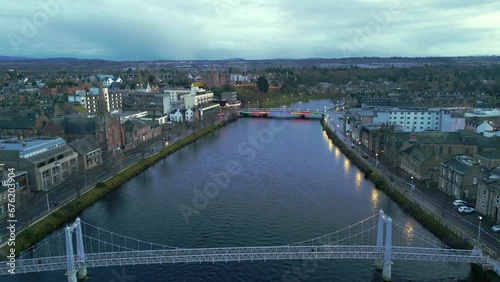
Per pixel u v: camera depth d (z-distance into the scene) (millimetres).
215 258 91062
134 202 138250
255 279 89938
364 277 90625
